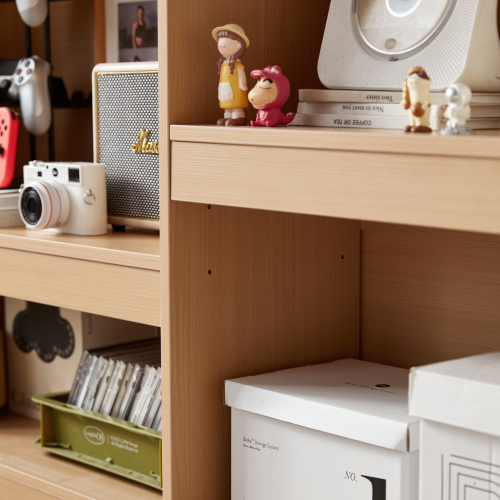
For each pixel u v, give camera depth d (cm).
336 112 84
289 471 80
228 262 88
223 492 90
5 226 108
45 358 129
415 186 59
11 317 134
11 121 116
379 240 107
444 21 79
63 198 100
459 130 64
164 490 85
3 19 154
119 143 105
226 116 83
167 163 79
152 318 84
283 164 68
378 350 109
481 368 64
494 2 79
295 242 97
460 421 61
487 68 79
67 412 108
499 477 59
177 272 82
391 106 79
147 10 127
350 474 74
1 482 106
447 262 100
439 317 101
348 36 86
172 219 80
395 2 83
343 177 63
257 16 91
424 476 64
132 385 101
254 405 82
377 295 108
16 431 124
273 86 78
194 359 85
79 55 141
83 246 90
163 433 84
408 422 69
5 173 117
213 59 84
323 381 86
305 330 100
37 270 97
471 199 56
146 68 99
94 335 124
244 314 91
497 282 95
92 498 93
